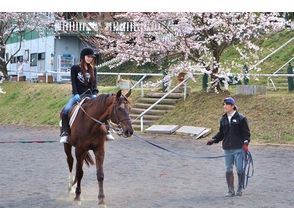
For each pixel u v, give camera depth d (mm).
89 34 42125
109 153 20641
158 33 28781
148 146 22609
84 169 16812
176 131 26078
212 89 28859
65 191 13305
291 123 24234
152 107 28547
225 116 12891
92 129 11484
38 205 11562
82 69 12391
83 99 12008
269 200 12328
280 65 34906
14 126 32938
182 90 29984
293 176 15758
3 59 43750
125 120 11023
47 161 18656
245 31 28031
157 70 41781
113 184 14352
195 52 28703
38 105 36438
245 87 27547
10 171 16484
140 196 12703
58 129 30375
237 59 36812
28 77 53438
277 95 26672
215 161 18641
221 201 12164
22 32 45438
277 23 27828
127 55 29719
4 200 12156
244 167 12758
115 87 34281
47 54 49656
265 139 23609
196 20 28078
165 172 16391
